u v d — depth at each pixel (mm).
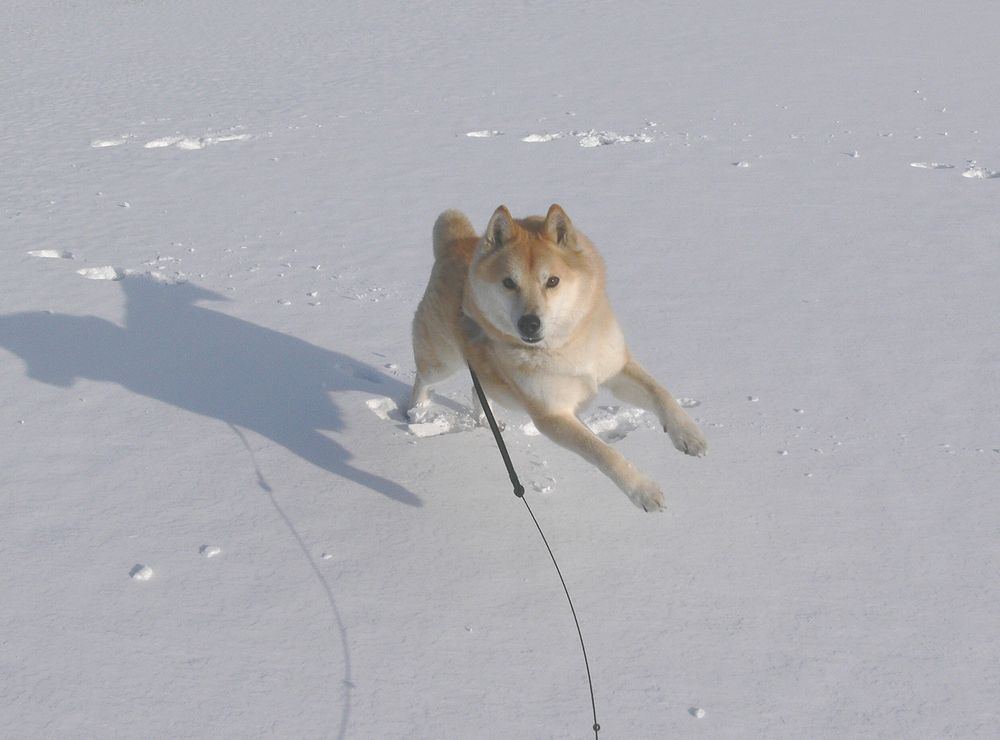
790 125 11086
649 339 5465
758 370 5055
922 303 5883
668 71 14891
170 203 8461
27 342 5473
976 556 3529
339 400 4875
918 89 12805
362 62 17188
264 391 4945
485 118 12031
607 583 3455
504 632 3209
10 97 14547
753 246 7023
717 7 21438
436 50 18156
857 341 5375
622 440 4465
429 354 4648
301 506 3928
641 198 8344
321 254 7023
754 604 3328
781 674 3002
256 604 3324
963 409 4578
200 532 3730
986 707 2848
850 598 3342
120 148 10836
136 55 18922
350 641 3154
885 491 3949
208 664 3031
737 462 4203
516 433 4648
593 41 18172
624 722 2818
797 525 3756
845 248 6934
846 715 2834
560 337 3900
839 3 21094
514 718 2838
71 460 4242
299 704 2879
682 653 3102
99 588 3377
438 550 3652
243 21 23438
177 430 4531
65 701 2854
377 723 2812
